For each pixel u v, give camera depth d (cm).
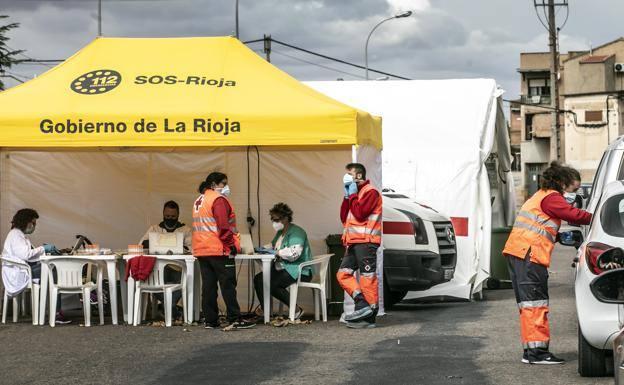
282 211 1512
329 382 979
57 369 1090
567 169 1059
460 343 1241
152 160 1723
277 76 1508
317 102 1433
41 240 1725
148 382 1003
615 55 8731
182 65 1530
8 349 1238
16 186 1717
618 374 507
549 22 5628
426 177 2027
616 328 923
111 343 1280
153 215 1728
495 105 2130
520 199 9475
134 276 1446
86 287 1452
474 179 2011
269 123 1412
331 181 1681
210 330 1407
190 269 1459
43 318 1461
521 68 9400
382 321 1514
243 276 1680
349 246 1431
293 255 1477
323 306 1511
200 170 1717
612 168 1276
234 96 1451
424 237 1708
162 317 1561
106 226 1730
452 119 2072
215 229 1405
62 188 1727
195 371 1061
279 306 1581
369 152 1564
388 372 1028
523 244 1058
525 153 9425
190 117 1420
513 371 1017
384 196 1798
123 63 1541
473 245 1969
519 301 1069
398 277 1702
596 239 951
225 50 1561
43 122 1430
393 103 2111
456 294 1905
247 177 1700
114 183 1730
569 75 8712
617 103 8500
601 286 562
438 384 952
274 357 1148
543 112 9319
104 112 1430
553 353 1137
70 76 1518
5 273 1491
